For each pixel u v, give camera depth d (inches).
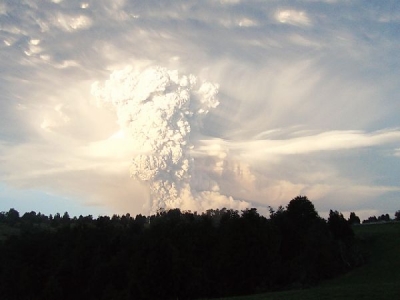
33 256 2974.9
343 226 2768.2
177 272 2353.6
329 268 2370.8
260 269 2377.0
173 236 2691.9
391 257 2544.3
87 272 2765.7
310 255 2410.2
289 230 2810.0
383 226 3294.8
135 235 3011.8
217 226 2977.4
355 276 2338.8
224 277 2374.5
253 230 2417.6
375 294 1499.8
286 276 2404.0
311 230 2583.7
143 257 2448.3
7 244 3129.9
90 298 2635.3
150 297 2364.7
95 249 2938.0
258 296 1775.3
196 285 2335.1
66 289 2709.2
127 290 2432.3
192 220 3095.5
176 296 2372.0
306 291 1759.4
